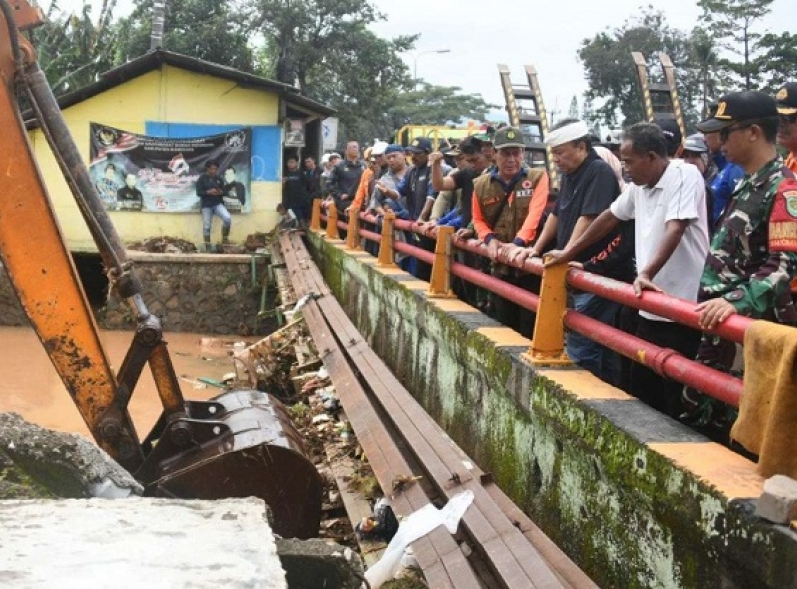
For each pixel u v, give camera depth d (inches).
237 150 715.4
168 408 218.4
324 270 620.4
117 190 703.1
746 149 146.0
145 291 663.8
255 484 208.7
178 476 204.8
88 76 913.5
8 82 206.2
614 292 172.1
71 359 212.5
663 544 135.3
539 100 515.5
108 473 128.5
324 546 90.4
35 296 209.5
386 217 419.8
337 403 335.0
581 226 218.5
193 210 712.4
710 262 150.9
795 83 169.5
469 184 335.3
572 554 169.5
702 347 162.2
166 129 705.0
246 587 69.1
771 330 115.7
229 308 673.6
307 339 447.2
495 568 160.1
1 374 486.9
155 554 73.8
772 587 105.9
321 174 787.4
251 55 1140.5
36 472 123.6
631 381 191.5
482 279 270.8
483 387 232.4
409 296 326.3
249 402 237.9
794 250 135.0
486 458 226.4
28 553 73.4
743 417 120.7
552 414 177.9
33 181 206.7
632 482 142.0
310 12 1113.4
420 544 177.9
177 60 688.4
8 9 205.2
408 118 1817.2
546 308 196.7
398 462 224.8
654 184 185.6
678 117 500.7
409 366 327.6
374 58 1143.6
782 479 108.7
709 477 121.8
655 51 871.7
